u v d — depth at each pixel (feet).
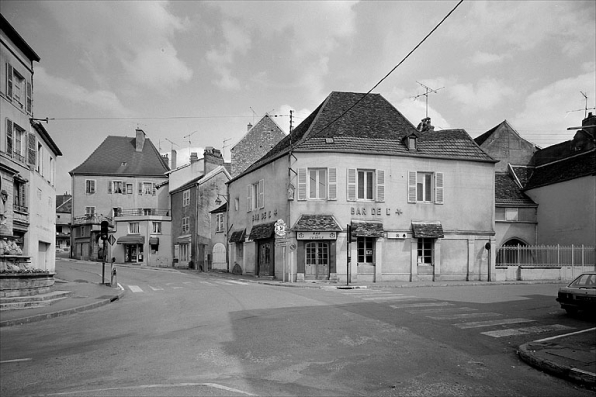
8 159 61.77
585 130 105.60
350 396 18.89
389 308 43.24
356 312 40.40
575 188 96.22
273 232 85.10
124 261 164.04
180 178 163.63
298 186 80.69
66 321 41.47
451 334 32.04
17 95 65.57
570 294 39.88
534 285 77.00
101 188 187.83
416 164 84.38
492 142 118.83
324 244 80.53
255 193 98.68
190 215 145.18
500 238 104.42
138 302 53.62
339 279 79.00
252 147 131.54
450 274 84.12
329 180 80.48
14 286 49.78
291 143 86.22
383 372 22.41
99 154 194.59
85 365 24.18
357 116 90.99
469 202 86.33
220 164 152.97
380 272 80.79
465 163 86.84
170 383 20.39
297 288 67.67
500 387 20.80
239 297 52.47
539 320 38.09
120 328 36.11
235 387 19.72
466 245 85.40
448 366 23.91
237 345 27.94
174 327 35.01
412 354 26.07
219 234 125.49
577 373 21.99
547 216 103.40
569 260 91.20
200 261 135.13
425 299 50.62
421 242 83.97
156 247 159.53
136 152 198.18
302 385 20.15
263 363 23.84
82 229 183.42
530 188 108.99
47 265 84.38
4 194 59.62
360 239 81.05
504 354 27.14
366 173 82.84
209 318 38.22
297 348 27.14
